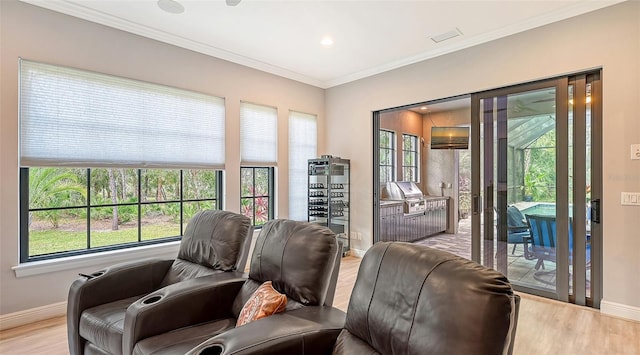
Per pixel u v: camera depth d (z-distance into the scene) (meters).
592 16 2.88
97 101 3.09
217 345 1.32
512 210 3.46
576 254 3.06
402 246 1.35
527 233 3.36
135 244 3.46
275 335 1.33
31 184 2.86
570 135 3.09
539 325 2.65
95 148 3.08
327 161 4.87
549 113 3.21
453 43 3.71
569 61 3.00
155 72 3.48
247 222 2.40
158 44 3.50
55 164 2.85
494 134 3.57
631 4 2.70
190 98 3.77
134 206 3.50
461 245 5.93
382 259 1.36
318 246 1.79
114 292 2.20
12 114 2.65
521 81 3.30
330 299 1.79
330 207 4.91
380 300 1.26
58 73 2.88
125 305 2.11
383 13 3.03
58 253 2.99
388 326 1.18
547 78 3.17
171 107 3.61
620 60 2.75
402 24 3.25
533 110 3.31
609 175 2.80
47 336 2.51
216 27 3.33
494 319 0.95
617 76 2.76
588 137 3.01
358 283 1.41
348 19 3.16
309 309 1.64
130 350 1.64
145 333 1.68
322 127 5.38
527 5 2.89
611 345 2.33
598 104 2.95
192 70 3.78
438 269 1.14
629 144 2.71
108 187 3.33
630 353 2.23
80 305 2.04
